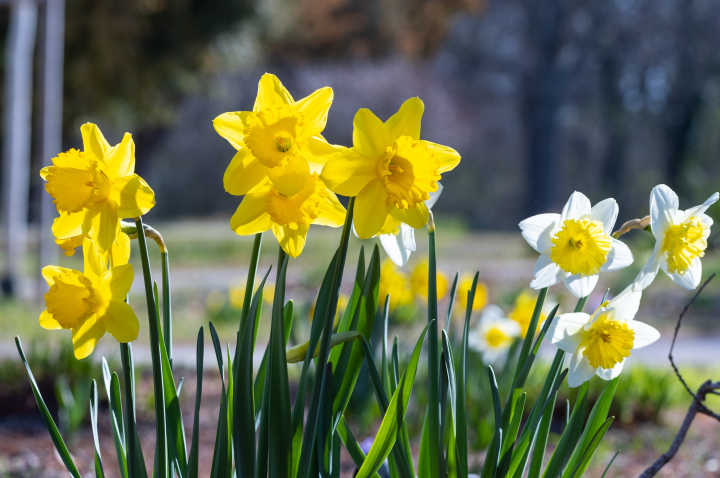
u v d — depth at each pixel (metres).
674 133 30.50
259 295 1.35
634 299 1.52
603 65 31.16
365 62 28.88
